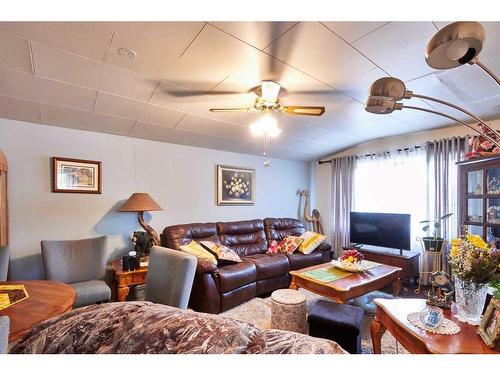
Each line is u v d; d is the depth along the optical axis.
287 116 3.21
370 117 3.25
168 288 1.74
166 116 2.95
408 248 3.71
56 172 2.82
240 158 4.58
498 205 2.67
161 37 1.67
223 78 2.21
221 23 1.56
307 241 4.09
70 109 2.57
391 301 1.76
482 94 2.52
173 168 3.76
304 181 5.61
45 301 1.44
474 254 1.41
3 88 2.15
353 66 2.04
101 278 2.71
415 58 1.94
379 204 4.34
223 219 4.33
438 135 3.73
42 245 2.48
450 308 1.59
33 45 1.71
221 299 2.79
